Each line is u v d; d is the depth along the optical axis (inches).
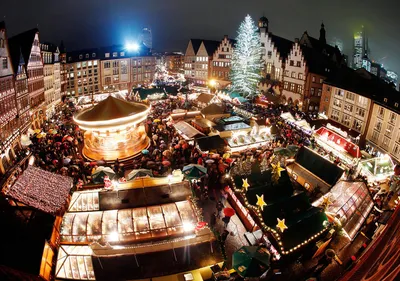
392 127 1702.8
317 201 1064.8
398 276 382.6
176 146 1476.4
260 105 2657.5
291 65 2832.2
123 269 698.8
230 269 825.5
